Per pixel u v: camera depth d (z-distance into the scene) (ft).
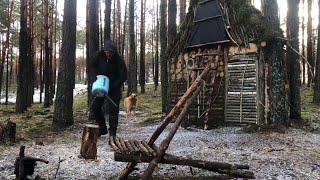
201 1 47.39
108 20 67.36
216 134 39.27
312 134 39.14
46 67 89.81
